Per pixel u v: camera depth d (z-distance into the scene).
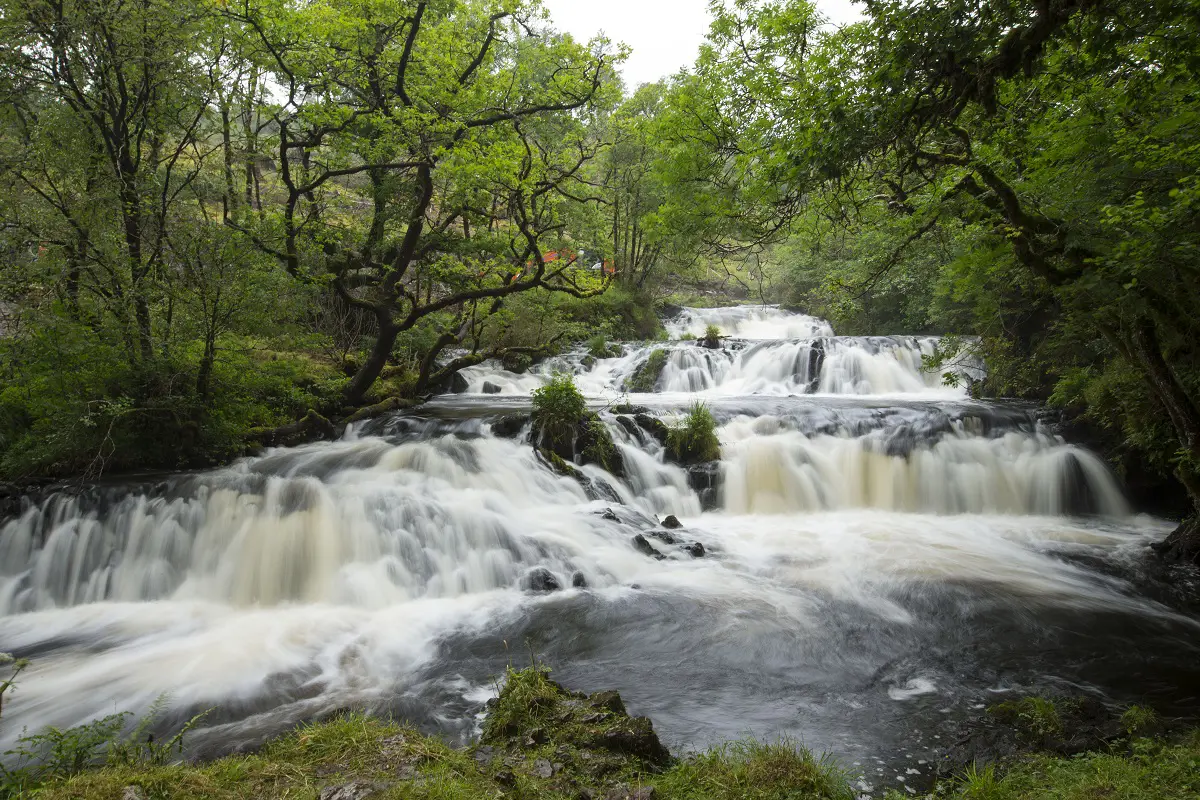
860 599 8.46
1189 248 5.45
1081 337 10.92
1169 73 4.91
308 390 14.68
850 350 21.11
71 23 9.28
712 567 9.58
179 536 9.30
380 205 15.62
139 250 11.02
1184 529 10.23
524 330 22.56
